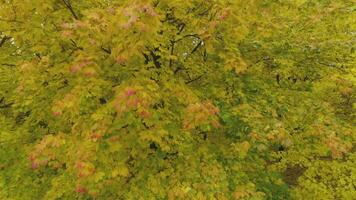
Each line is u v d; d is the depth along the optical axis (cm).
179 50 590
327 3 657
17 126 716
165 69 538
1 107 752
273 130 486
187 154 564
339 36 684
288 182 951
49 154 489
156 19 401
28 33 555
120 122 501
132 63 540
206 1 500
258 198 506
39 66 517
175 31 517
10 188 621
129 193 526
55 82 589
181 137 545
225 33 512
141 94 418
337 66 655
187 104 529
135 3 394
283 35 626
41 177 672
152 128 507
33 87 580
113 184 558
